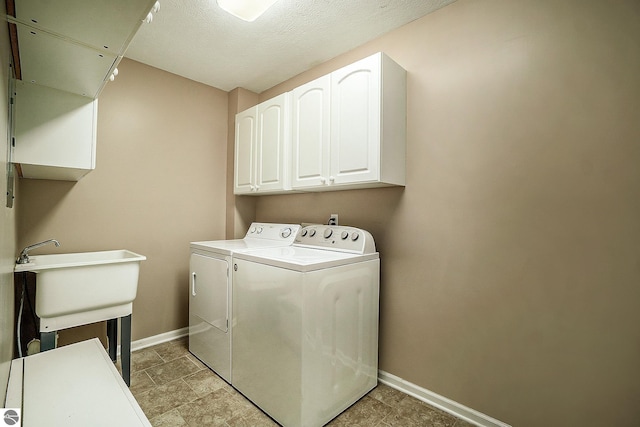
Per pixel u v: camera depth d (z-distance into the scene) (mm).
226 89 2939
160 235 2531
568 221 1370
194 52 2271
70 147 1581
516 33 1519
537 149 1453
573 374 1352
